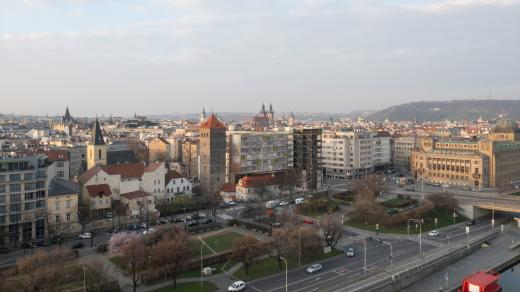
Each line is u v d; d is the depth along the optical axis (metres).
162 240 172.25
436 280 172.62
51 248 196.88
